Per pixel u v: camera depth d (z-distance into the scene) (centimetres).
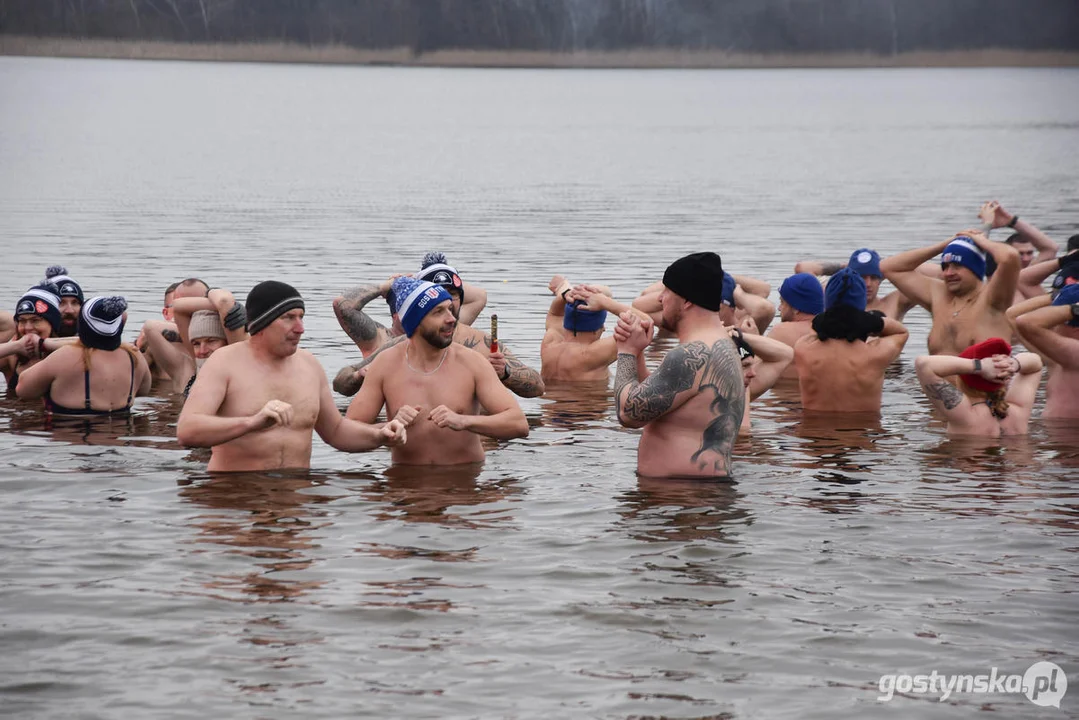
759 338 985
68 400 1045
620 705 496
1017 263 1166
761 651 549
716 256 831
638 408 820
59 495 777
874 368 1085
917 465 881
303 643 552
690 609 596
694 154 5638
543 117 8650
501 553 674
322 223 2867
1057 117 8625
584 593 615
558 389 1227
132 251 2278
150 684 509
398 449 872
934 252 1223
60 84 11344
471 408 876
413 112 9062
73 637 554
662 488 809
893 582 635
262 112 8662
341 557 663
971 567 658
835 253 2370
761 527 725
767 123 8100
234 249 2342
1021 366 994
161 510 745
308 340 1444
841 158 5372
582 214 3148
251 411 826
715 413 829
